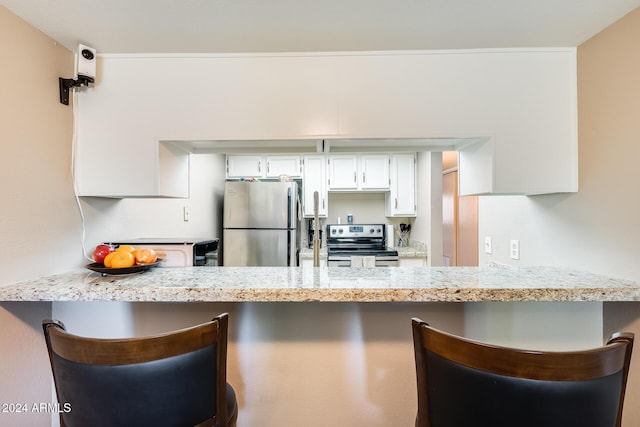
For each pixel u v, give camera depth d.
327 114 1.29
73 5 0.99
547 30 1.14
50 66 1.18
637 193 1.01
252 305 1.19
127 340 0.66
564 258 1.31
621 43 1.06
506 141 1.26
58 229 1.21
